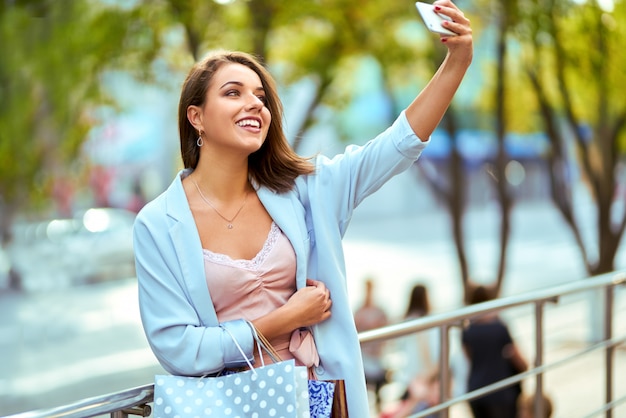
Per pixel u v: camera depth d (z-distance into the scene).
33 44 8.84
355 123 23.08
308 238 2.25
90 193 23.42
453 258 20.44
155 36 8.21
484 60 10.87
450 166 10.80
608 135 9.78
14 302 14.88
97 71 8.78
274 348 2.17
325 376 2.21
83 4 8.50
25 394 8.98
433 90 2.21
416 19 9.30
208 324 2.11
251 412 2.01
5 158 10.48
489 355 5.85
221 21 8.26
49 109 9.81
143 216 2.15
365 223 31.86
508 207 10.41
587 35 8.17
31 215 17.75
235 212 2.21
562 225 29.23
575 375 7.33
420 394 6.39
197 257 2.12
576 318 10.47
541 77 9.67
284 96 9.59
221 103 2.16
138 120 26.28
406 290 15.62
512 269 18.72
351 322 2.21
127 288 16.41
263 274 2.15
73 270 17.48
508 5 8.34
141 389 2.17
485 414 5.85
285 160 2.29
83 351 10.98
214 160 2.20
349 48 9.75
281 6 8.27
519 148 32.22
